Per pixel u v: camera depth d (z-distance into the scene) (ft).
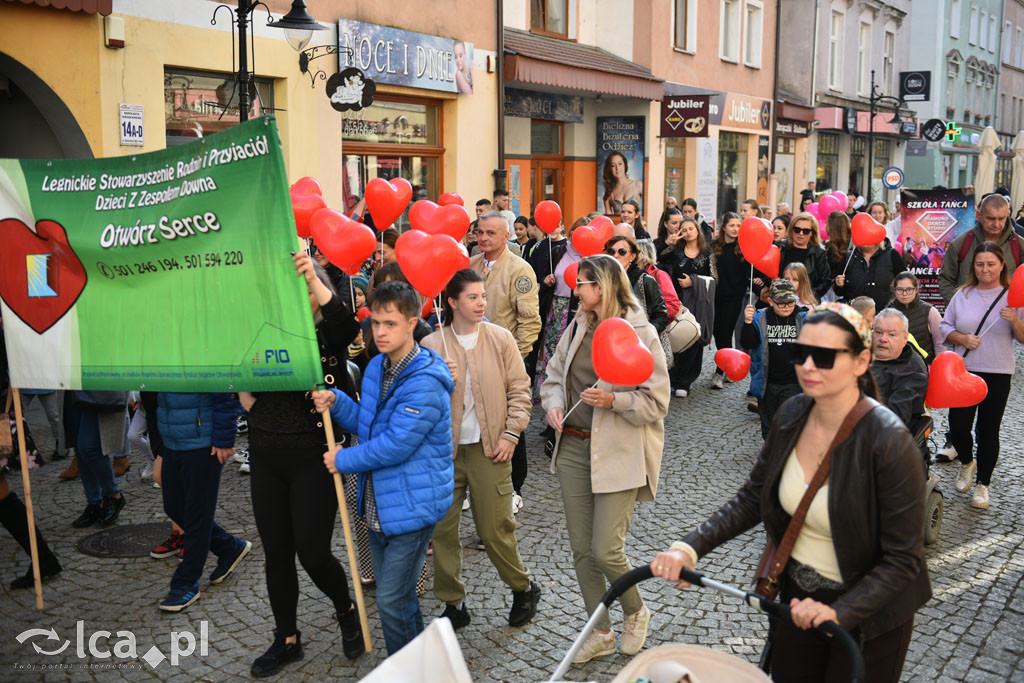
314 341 12.34
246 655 14.02
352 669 13.57
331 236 14.57
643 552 18.42
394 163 42.65
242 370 12.79
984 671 13.76
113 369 13.87
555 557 18.01
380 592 12.42
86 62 28.96
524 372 14.78
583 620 15.29
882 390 17.83
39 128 31.19
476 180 46.73
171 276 13.24
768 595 9.00
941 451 25.54
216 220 12.78
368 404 12.44
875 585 8.25
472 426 14.35
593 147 64.13
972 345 21.11
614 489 13.52
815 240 31.01
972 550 18.69
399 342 12.01
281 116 36.14
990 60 156.35
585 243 23.98
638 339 12.30
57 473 23.06
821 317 8.50
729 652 14.29
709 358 41.27
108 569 17.15
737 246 33.65
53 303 14.19
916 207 38.73
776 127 85.46
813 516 8.72
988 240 25.08
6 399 17.57
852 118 97.09
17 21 27.17
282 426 12.86
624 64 61.62
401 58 40.55
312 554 13.03
